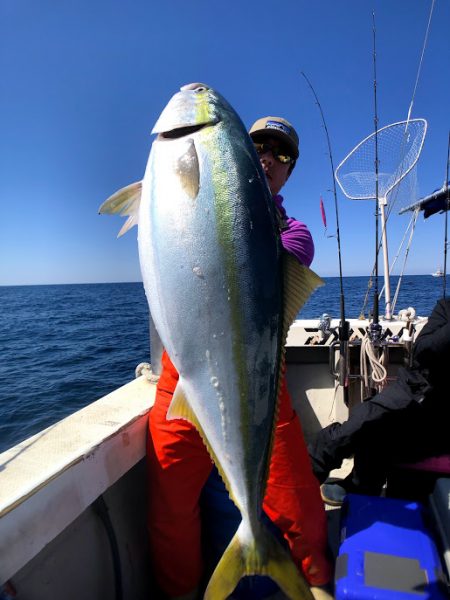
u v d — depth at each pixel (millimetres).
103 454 1644
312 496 1856
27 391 9883
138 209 1553
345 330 3020
